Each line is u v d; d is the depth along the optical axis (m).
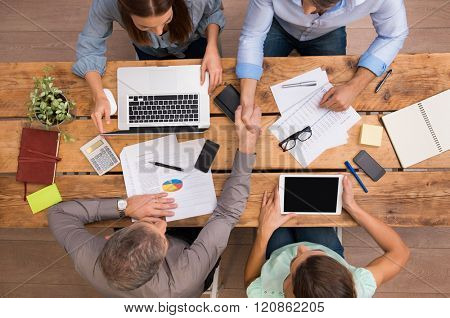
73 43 2.06
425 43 1.96
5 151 1.32
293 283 1.10
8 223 1.30
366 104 1.28
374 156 1.27
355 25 1.98
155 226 1.16
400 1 1.21
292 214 1.26
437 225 1.25
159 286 1.18
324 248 1.29
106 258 1.09
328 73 1.30
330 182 1.25
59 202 1.30
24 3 2.09
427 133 1.25
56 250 1.78
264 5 1.25
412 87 1.28
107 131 1.31
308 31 1.43
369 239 1.67
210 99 1.31
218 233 1.22
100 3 1.26
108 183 1.30
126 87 1.31
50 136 1.31
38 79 1.28
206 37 1.46
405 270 1.74
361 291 1.19
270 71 1.31
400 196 1.26
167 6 1.07
